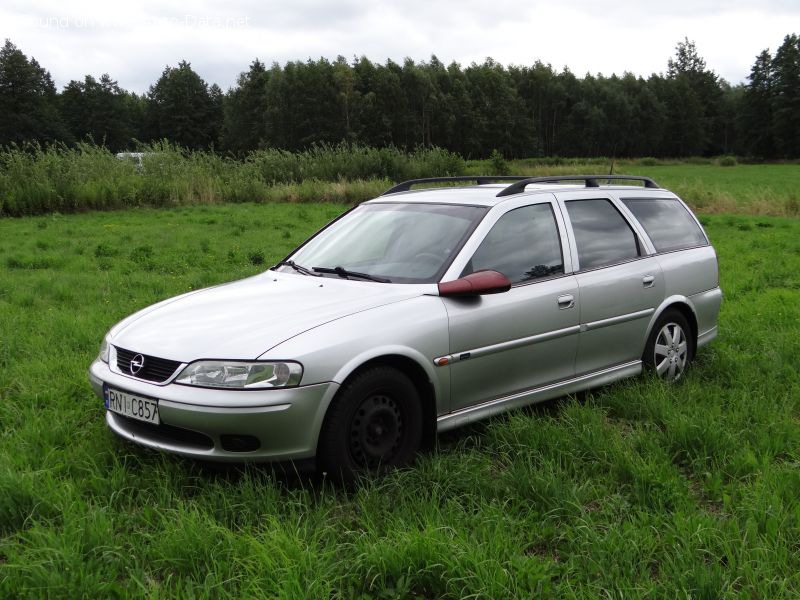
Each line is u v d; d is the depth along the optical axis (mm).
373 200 5645
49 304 8945
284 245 15789
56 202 23578
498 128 122062
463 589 2809
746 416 4922
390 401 4016
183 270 12234
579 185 5707
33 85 106000
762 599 2797
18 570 2963
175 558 3068
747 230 20438
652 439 4438
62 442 4461
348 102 108250
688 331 6051
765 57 123375
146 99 147625
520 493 3719
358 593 2908
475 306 4395
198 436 3711
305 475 3820
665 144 142875
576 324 4969
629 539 3174
